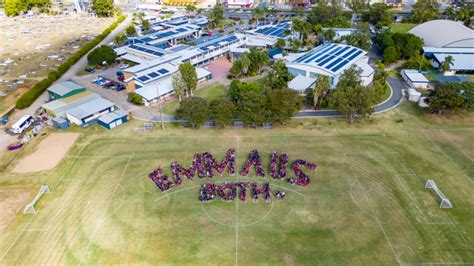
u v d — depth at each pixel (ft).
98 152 295.48
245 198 236.43
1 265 190.60
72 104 364.17
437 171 263.70
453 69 449.48
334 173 263.70
